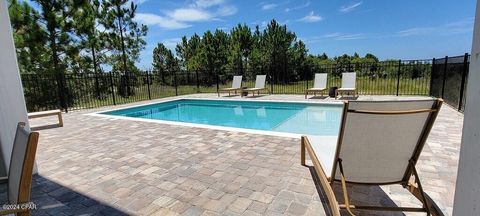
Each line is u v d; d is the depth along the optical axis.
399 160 2.14
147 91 13.27
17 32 10.87
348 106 1.90
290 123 7.28
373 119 1.94
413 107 1.89
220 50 20.38
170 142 4.67
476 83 0.89
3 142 3.05
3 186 3.00
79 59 13.75
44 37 11.20
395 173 2.22
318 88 10.90
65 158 3.95
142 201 2.61
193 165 3.51
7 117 3.08
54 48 11.81
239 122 8.11
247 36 20.88
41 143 4.86
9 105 3.10
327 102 9.12
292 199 2.56
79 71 13.97
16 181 1.37
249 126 7.45
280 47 18.16
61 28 11.79
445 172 3.04
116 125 6.39
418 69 10.66
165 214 2.37
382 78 11.53
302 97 10.84
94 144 4.71
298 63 17.83
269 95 12.13
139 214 2.39
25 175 1.25
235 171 3.26
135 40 17.69
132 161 3.74
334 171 2.21
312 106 9.38
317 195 2.62
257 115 9.02
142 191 2.81
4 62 3.07
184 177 3.13
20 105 3.21
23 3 10.81
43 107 10.59
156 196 2.70
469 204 0.94
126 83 12.68
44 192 2.86
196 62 20.14
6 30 3.05
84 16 12.62
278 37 18.14
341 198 2.57
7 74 3.11
